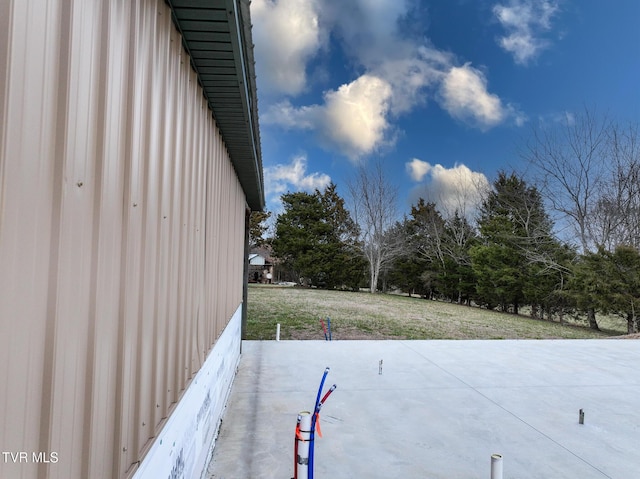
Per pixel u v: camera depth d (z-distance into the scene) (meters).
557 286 17.05
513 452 3.36
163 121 1.62
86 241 0.98
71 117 0.89
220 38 1.94
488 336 12.20
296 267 29.66
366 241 28.73
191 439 2.31
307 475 2.09
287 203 31.16
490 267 20.06
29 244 0.76
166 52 1.64
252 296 21.05
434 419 4.05
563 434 3.76
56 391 0.86
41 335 0.80
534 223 19.08
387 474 2.95
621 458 3.30
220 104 2.77
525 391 5.05
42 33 0.79
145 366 1.45
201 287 2.54
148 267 1.46
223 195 3.55
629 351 7.74
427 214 27.55
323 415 4.06
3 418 0.69
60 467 0.88
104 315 1.09
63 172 0.86
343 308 17.16
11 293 0.71
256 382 5.11
